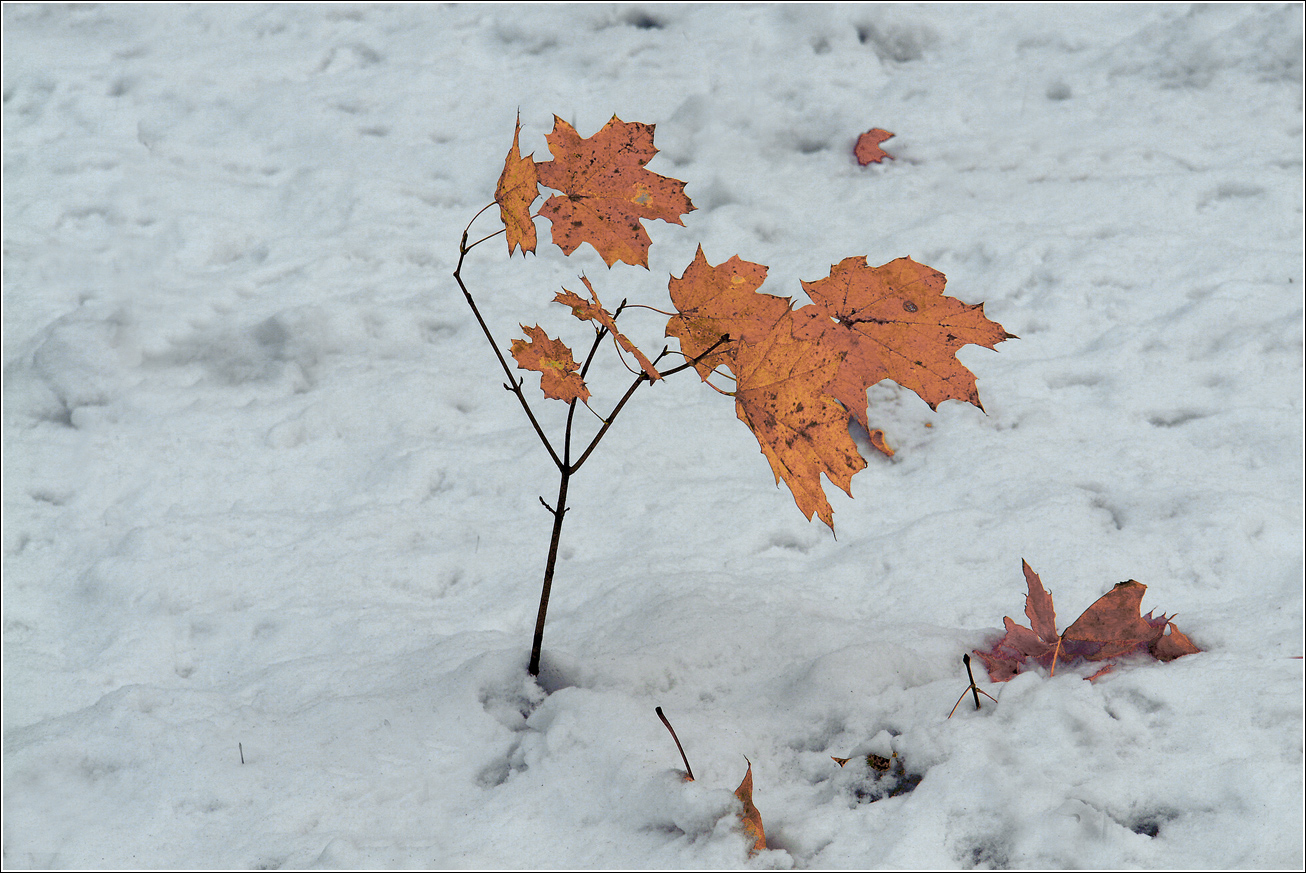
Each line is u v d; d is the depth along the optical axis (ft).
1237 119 13.98
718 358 8.50
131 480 10.02
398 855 8.52
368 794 8.68
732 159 14.10
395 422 10.29
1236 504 9.54
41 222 13.09
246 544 9.68
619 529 9.75
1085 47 16.21
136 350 10.78
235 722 8.86
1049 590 9.35
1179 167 13.16
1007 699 8.82
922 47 16.70
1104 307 10.90
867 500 9.85
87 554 9.73
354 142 14.89
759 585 9.40
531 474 9.98
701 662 9.10
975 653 9.07
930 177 13.55
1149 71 15.25
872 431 10.12
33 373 10.55
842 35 16.66
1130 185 12.87
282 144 14.98
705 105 14.94
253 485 10.00
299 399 10.37
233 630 9.35
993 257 11.80
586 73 16.37
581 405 10.36
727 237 12.62
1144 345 10.41
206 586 9.51
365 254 12.54
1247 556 9.38
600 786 8.66
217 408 10.35
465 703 8.92
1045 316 10.88
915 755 8.71
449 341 11.09
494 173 14.21
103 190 13.70
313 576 9.55
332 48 17.38
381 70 16.62
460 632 9.29
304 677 9.11
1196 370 10.25
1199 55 15.20
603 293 11.93
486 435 10.21
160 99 15.89
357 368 10.61
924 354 8.55
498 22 17.83
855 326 8.57
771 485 9.93
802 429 8.34
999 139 14.20
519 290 11.95
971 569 9.45
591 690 8.93
